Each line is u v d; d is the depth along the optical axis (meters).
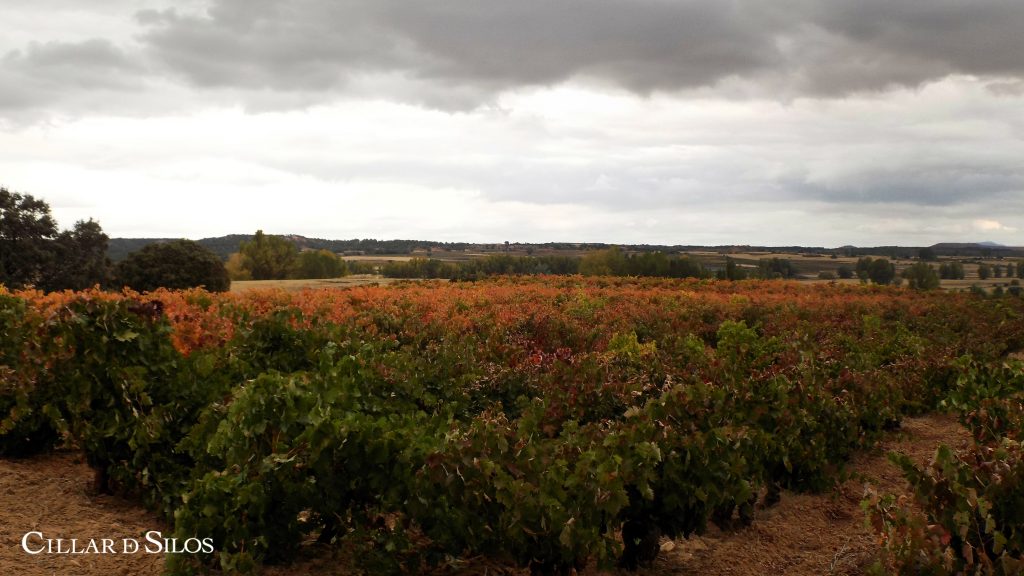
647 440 5.09
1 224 48.72
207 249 54.66
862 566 5.43
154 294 17.30
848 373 8.94
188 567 4.43
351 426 4.55
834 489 7.21
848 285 39.44
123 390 5.93
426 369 7.53
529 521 4.38
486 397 7.93
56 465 6.90
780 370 8.63
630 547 5.29
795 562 5.57
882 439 9.14
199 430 5.40
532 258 95.00
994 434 7.09
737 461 5.42
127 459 6.00
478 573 5.04
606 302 23.59
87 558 4.80
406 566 4.81
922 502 4.41
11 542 4.94
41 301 13.39
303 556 5.08
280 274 83.38
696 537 6.11
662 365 8.78
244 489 4.43
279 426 4.72
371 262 114.69
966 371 9.30
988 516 4.07
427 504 4.56
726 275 66.81
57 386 6.37
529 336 14.20
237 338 6.99
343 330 7.84
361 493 4.80
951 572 4.12
